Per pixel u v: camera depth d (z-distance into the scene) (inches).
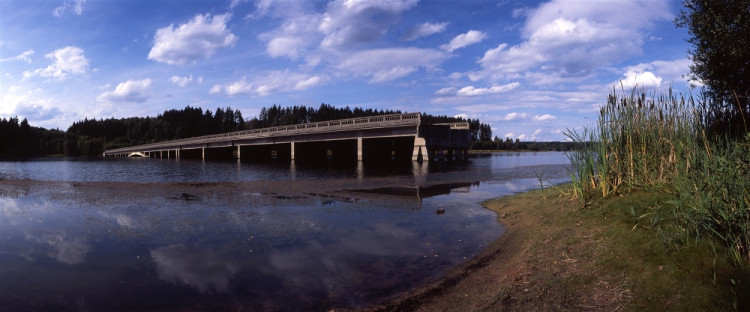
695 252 209.0
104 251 339.6
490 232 408.5
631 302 190.1
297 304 229.8
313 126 2393.0
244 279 270.1
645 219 285.3
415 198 679.7
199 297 239.3
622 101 412.8
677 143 358.6
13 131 6097.4
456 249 342.6
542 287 228.8
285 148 3440.0
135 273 283.1
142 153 4972.9
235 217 495.8
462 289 249.6
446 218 487.2
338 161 2436.0
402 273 281.6
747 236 197.3
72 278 272.8
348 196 710.5
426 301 233.0
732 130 342.0
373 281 265.9
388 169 1550.2
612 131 411.8
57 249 346.6
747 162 233.6
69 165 2393.0
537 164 1931.6
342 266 297.4
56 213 533.0
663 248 227.3
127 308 224.4
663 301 182.1
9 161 3366.1
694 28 381.1
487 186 879.7
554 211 418.9
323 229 422.9
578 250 276.2
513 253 320.8
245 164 2288.4
